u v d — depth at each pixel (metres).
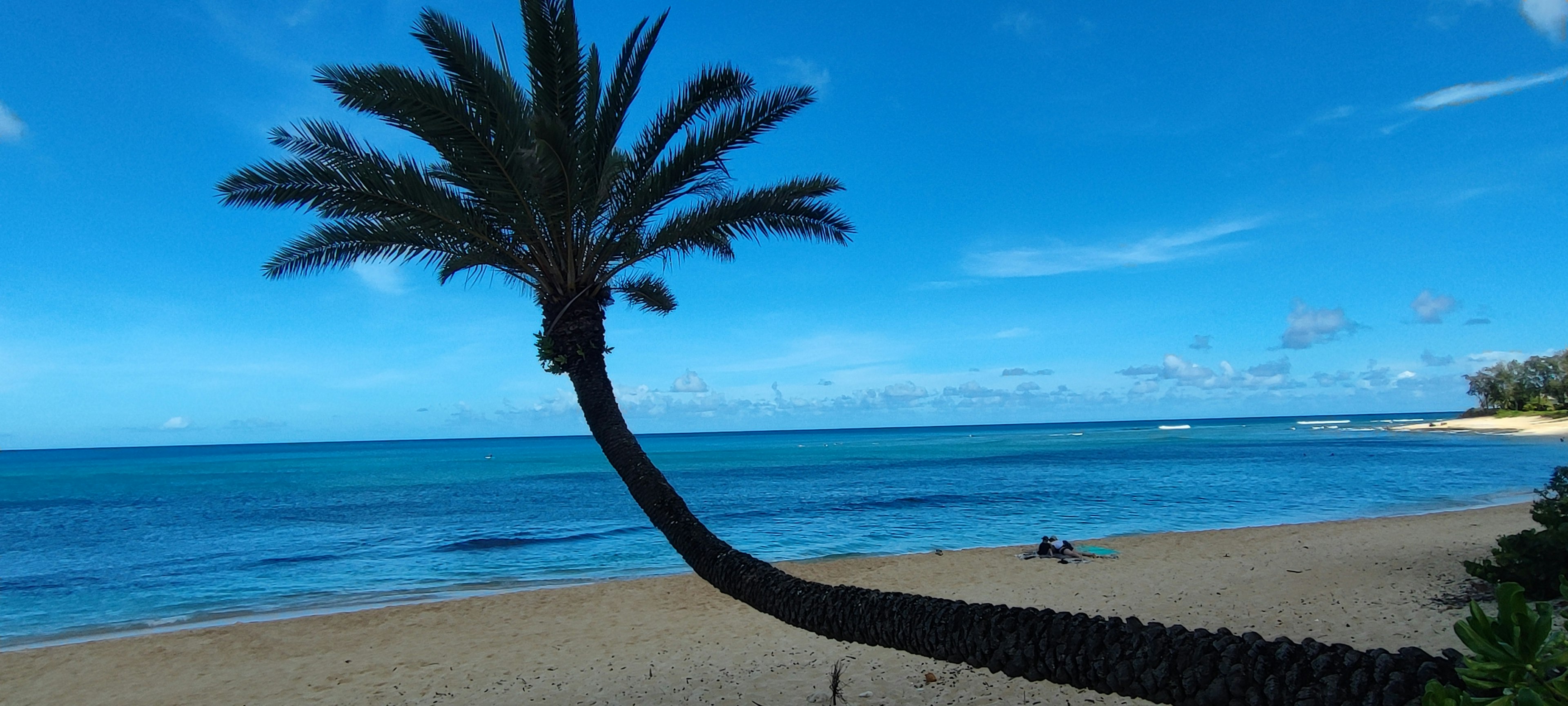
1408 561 14.62
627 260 7.38
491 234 7.16
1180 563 16.89
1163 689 3.83
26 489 58.50
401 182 6.64
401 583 19.39
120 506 43.72
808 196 8.01
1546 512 9.87
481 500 43.91
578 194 6.54
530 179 6.02
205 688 10.83
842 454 98.62
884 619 4.94
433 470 81.12
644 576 19.50
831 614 5.17
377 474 75.00
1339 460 59.78
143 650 12.89
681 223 7.45
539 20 6.49
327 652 12.51
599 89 7.61
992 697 7.79
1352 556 15.82
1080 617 4.32
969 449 105.31
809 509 34.25
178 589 19.27
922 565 18.48
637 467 6.48
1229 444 98.62
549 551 24.05
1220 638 3.85
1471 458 57.62
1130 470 55.38
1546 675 2.71
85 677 11.53
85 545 27.66
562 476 66.62
